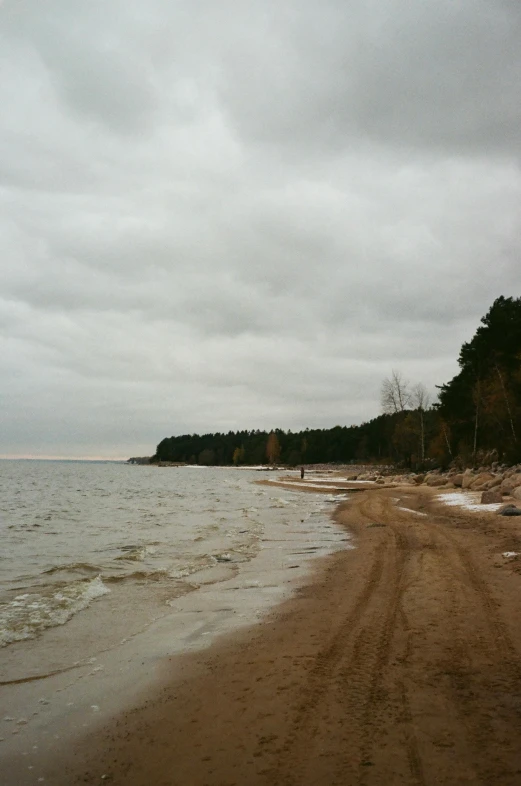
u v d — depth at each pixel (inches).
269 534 674.2
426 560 430.6
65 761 150.4
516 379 1801.2
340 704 176.4
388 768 136.9
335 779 133.4
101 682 209.6
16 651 247.0
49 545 593.0
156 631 276.5
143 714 179.8
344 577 397.4
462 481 1403.8
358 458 5339.6
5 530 740.0
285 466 6358.3
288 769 139.5
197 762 146.3
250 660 228.2
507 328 1985.7
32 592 362.6
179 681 208.5
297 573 425.1
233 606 326.3
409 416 2893.7
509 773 132.5
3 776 142.6
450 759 139.8
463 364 2186.3
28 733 167.9
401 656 219.5
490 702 172.2
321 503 1250.6
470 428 2114.9
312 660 221.3
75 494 1683.1
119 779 139.9
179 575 420.2
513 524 601.0
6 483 2362.2
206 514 982.4
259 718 170.6
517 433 1772.9
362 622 273.6
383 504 1060.5
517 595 306.0
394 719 163.3
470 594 313.4
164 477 3735.2
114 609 320.5
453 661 210.5
